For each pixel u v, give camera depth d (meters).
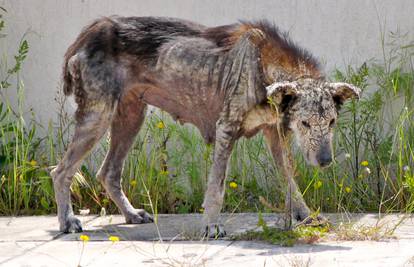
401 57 13.21
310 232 9.79
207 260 8.67
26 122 14.13
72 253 9.36
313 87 9.85
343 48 13.42
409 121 12.77
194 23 11.20
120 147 11.70
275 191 12.62
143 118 11.77
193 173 12.95
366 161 12.27
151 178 12.81
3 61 14.21
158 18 11.19
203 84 10.73
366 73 12.52
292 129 9.98
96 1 14.05
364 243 9.51
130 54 11.01
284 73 10.23
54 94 14.10
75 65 10.98
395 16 13.27
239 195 12.80
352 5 13.38
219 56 10.63
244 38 10.40
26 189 13.15
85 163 13.55
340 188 12.38
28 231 11.03
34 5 14.20
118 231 10.89
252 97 10.18
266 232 9.86
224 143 10.33
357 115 13.06
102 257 9.08
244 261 8.57
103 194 12.77
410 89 12.95
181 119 11.33
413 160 12.46
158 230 10.32
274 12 13.59
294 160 11.84
